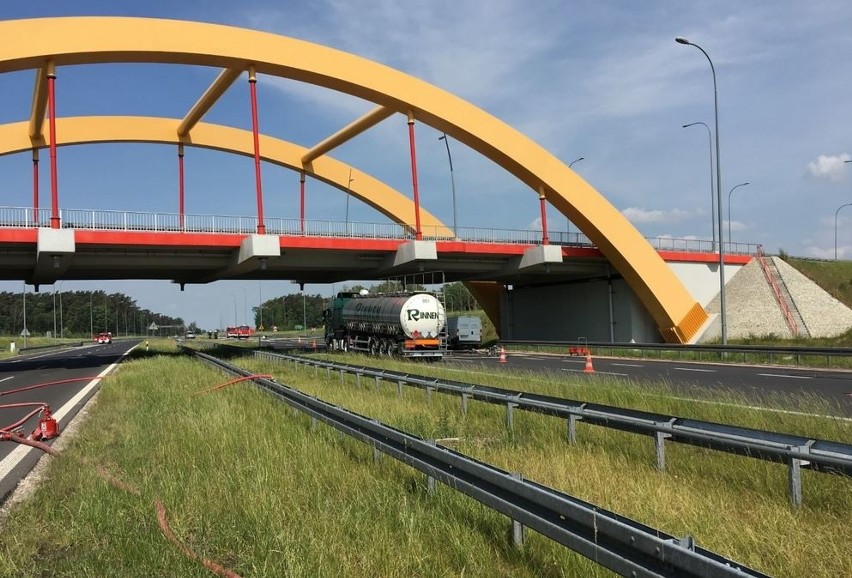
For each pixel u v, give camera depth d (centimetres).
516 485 445
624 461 713
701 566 298
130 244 3055
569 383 1518
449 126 4003
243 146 5481
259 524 506
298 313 17088
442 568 427
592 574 399
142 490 622
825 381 1852
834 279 4191
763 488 604
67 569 452
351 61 3809
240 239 3372
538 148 4012
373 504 554
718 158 3097
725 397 1276
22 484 725
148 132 5084
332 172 5722
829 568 415
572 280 4728
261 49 3578
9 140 4562
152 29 3316
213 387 1602
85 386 1947
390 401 1264
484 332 6681
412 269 4022
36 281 3975
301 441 813
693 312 4028
